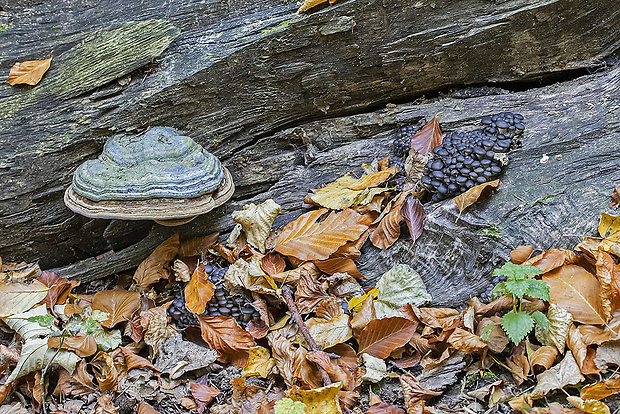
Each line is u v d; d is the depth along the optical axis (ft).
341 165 5.45
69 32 5.28
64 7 5.33
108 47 5.24
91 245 5.41
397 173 5.30
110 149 5.07
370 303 4.90
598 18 5.32
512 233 4.92
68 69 5.23
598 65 5.47
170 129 5.18
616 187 4.93
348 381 4.73
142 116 5.25
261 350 4.86
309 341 4.83
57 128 5.20
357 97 5.46
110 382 4.82
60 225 5.31
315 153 5.46
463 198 4.97
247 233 5.19
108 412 4.75
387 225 5.11
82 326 4.97
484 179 5.02
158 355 4.93
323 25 5.21
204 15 5.30
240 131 5.41
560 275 4.77
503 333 4.74
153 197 4.95
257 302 4.98
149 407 4.75
